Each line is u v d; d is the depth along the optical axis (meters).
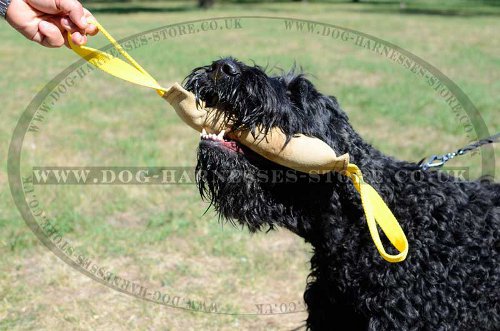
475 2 37.91
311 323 3.55
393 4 35.22
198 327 4.55
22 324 4.50
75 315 4.62
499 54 16.81
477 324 3.25
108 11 27.73
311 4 33.75
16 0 2.94
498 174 7.30
